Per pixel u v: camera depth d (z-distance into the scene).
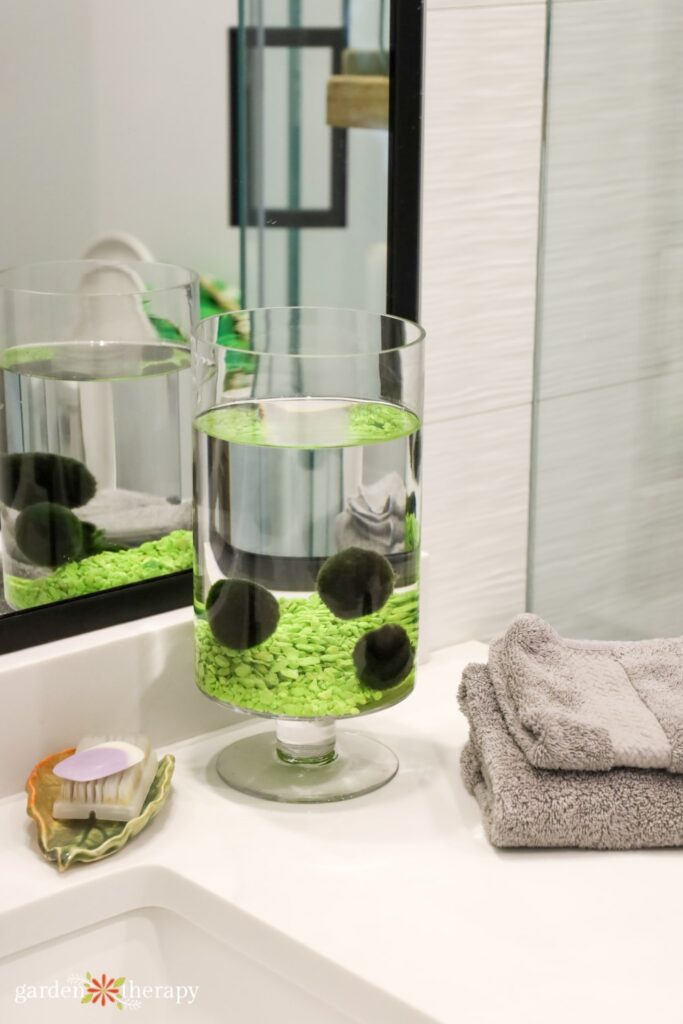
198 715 1.09
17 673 0.96
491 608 1.31
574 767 0.92
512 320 1.23
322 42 1.17
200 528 0.95
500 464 1.26
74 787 0.92
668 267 1.23
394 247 1.13
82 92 1.04
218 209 1.16
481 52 1.13
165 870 0.90
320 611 0.92
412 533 0.96
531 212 1.21
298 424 0.89
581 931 0.83
